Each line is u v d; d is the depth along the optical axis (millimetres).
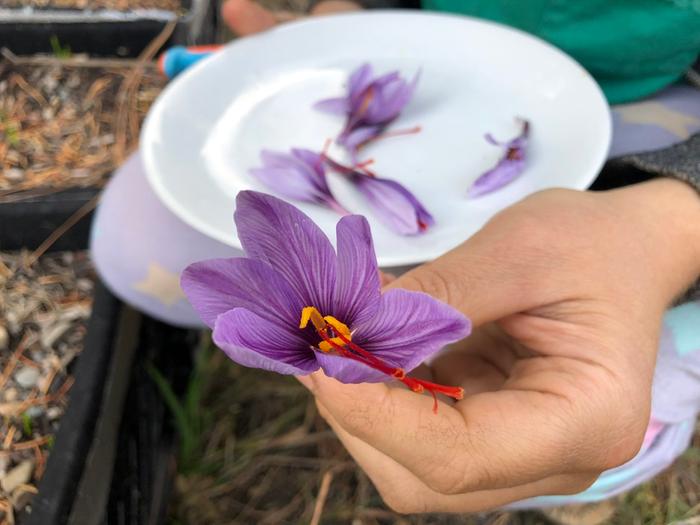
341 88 359
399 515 387
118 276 345
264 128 342
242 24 407
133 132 456
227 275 135
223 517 385
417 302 132
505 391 203
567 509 372
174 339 421
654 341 214
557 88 330
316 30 375
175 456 396
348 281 136
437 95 350
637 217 233
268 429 411
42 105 474
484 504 245
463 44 365
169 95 336
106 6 516
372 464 243
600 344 204
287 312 136
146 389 384
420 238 288
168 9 517
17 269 395
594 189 326
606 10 340
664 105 353
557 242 215
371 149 329
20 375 345
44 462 312
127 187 362
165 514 373
